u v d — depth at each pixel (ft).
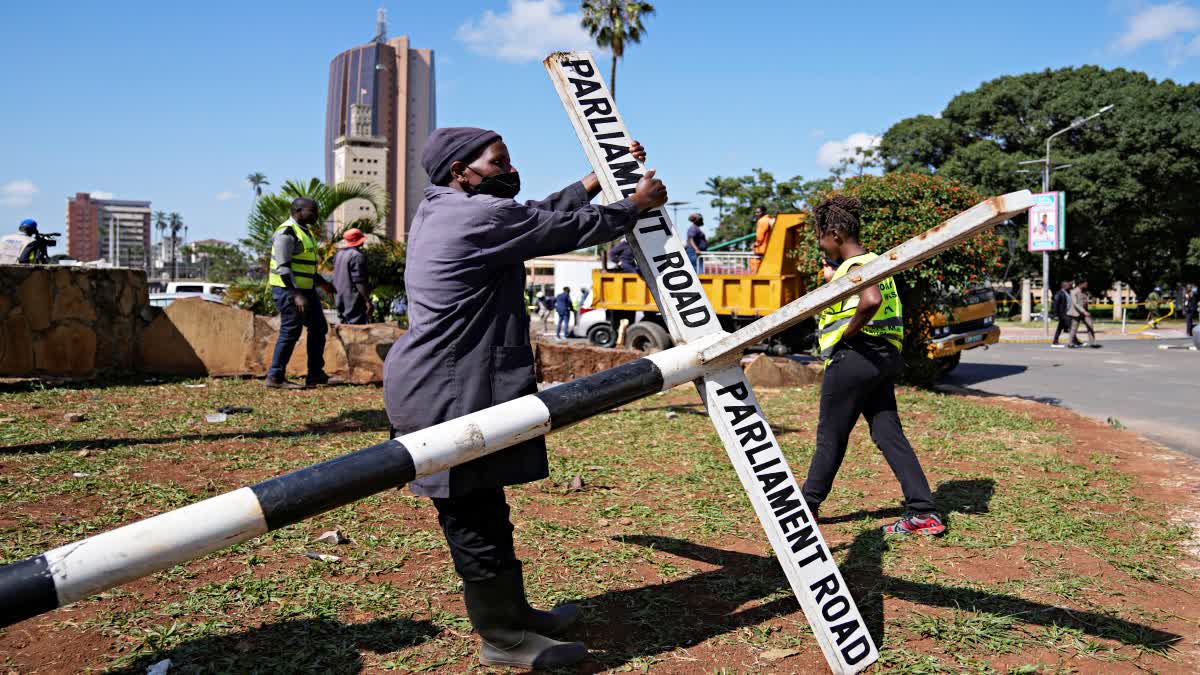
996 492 16.71
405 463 6.57
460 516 8.16
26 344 26.55
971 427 24.58
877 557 12.51
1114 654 9.30
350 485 6.32
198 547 5.82
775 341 45.57
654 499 15.69
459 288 7.71
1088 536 13.69
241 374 29.45
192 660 8.47
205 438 19.35
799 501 8.56
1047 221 86.33
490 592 8.36
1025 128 144.36
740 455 8.39
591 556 12.12
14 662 8.32
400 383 7.81
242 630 9.29
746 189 189.16
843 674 8.46
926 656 9.09
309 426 21.45
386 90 604.49
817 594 8.50
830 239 13.60
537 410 7.20
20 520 12.64
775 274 44.21
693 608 10.36
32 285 26.58
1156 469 19.45
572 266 124.26
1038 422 25.79
